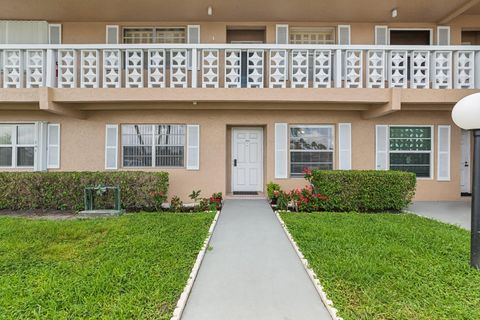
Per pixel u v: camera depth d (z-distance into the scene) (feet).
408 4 27.30
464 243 16.02
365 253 14.57
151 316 9.48
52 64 25.45
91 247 15.56
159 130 30.19
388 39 30.86
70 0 26.61
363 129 30.12
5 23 29.99
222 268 13.44
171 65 26.08
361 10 28.43
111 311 9.66
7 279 11.89
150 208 25.98
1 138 29.89
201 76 27.04
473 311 9.64
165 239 16.67
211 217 21.74
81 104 27.37
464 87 25.59
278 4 27.45
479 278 11.91
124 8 27.99
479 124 12.65
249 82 26.66
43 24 30.01
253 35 31.96
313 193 25.77
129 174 25.68
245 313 9.97
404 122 30.22
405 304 10.14
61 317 9.33
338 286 11.40
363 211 25.17
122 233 17.75
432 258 13.99
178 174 29.55
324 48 25.72
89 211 23.49
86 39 30.48
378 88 25.45
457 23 30.76
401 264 13.35
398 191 24.94
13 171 28.14
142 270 12.65
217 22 30.71
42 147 29.35
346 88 25.43
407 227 19.31
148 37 31.45
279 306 10.41
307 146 30.53
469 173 31.89
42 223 19.92
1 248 15.33
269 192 27.37
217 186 29.66
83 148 29.76
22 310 9.78
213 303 10.57
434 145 30.30
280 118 29.81
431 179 30.22
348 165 29.91
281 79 26.27
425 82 25.76
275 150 29.78
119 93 25.29
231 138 31.71
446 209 26.23
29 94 24.66
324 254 14.46
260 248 15.97
